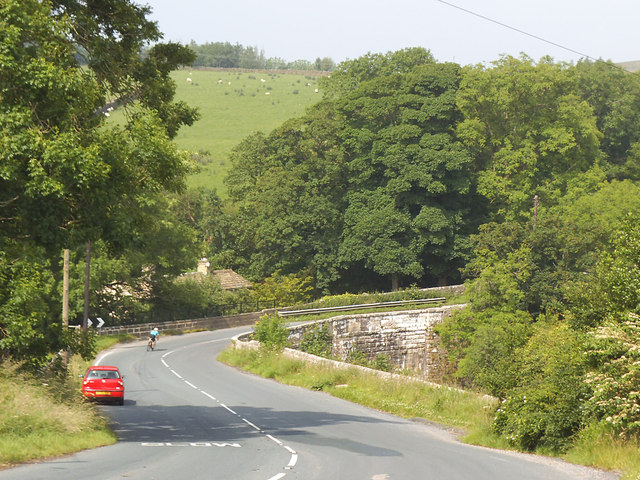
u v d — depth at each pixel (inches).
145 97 1040.2
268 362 2058.3
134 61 1011.3
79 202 817.5
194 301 3412.9
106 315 3176.7
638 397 775.7
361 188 3838.6
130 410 1304.1
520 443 871.7
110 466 664.4
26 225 797.2
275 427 1064.2
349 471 672.4
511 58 3833.7
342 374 1684.3
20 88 750.5
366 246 3636.8
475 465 727.1
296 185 3828.7
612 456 728.3
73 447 770.8
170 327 3289.9
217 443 871.7
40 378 1005.8
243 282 3937.0
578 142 3927.2
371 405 1384.1
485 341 2273.6
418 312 2768.2
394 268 3538.4
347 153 4035.4
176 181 981.8
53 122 778.8
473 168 3934.5
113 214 861.8
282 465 698.8
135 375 1994.3
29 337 890.1
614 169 4416.8
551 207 3656.5
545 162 3863.2
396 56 4424.2
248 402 1438.2
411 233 3639.3
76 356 2091.5
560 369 883.4
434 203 3629.4
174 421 1131.9
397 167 3617.1
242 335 2657.5
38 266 920.3
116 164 820.0
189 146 7229.3
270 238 3801.7
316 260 3818.9
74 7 948.6
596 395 780.6
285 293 3725.4
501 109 3772.1
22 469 634.2
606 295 908.0
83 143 813.2
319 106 4124.0
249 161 4475.9
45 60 767.1
